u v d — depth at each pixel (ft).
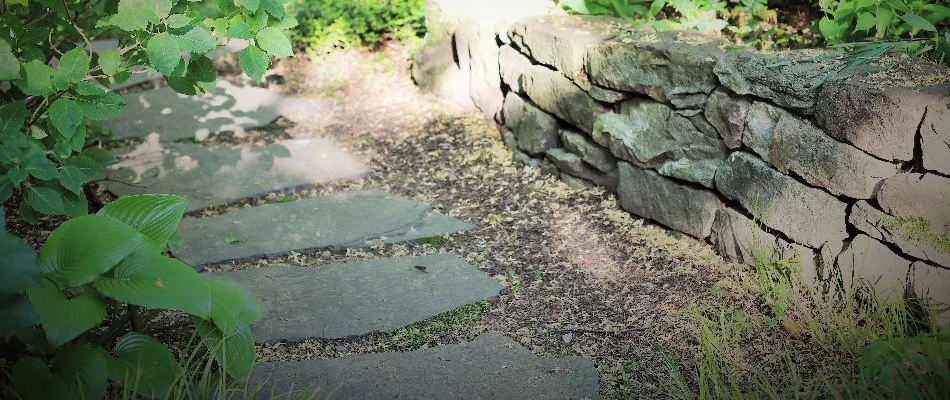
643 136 13.25
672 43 12.76
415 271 12.63
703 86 12.25
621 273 12.39
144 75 19.47
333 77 19.31
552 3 16.55
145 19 10.05
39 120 11.35
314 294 12.00
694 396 9.83
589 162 14.43
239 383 9.90
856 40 12.80
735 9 15.42
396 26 20.17
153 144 16.52
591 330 11.21
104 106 10.33
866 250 10.50
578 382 10.16
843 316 10.47
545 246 13.21
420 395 9.95
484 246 13.35
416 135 17.01
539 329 11.30
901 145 9.84
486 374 10.33
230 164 15.84
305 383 10.14
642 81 13.00
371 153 16.43
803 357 10.25
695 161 12.64
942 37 11.56
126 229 8.75
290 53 11.03
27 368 8.27
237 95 18.63
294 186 15.15
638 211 13.62
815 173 10.88
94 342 9.78
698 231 12.77
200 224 13.85
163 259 8.85
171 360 9.16
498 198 14.70
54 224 13.48
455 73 18.12
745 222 12.00
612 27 14.55
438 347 10.87
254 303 9.88
